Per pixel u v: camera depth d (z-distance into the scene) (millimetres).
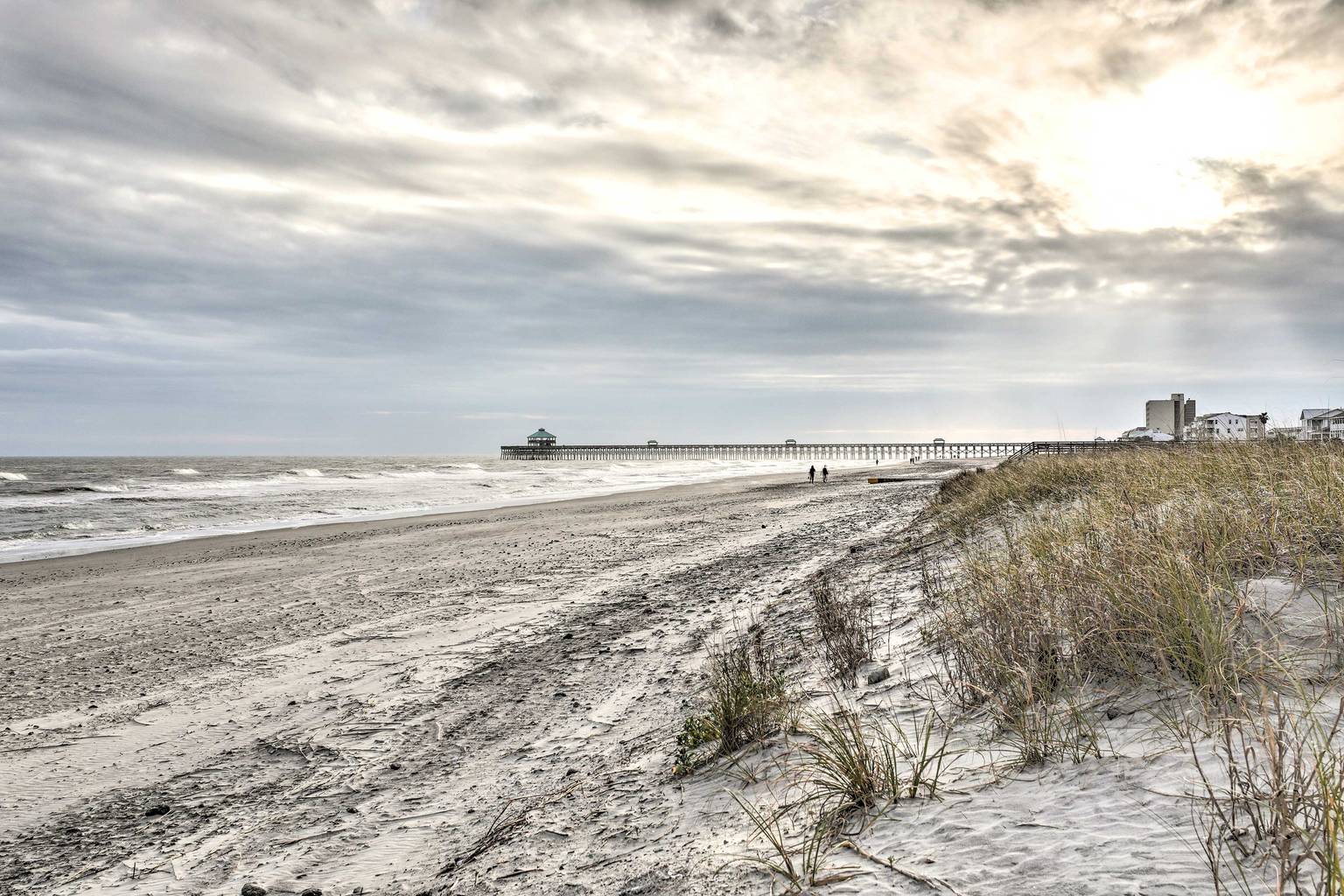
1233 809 2086
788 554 13609
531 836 3645
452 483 51094
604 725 5371
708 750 4227
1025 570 4895
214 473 70000
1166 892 1956
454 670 7484
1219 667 2891
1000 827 2518
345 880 3578
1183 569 3756
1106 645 3572
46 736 6414
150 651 9164
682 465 103312
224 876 3801
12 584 14734
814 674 5293
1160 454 10719
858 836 2723
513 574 13367
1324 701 2676
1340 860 1884
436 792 4586
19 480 59500
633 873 2967
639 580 12039
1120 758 2748
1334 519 4215
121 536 22703
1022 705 3381
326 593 12352
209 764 5559
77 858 4230
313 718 6363
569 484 49719
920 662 4742
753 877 2633
